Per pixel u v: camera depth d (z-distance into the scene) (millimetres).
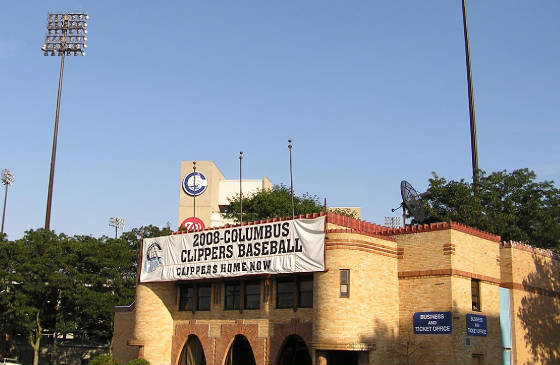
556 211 51594
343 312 33250
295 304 36438
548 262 44094
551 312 43219
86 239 68250
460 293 35312
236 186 103812
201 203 99625
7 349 67750
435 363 34438
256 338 38094
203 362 41812
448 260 35188
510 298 39750
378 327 34719
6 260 61344
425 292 35750
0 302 60562
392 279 36656
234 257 38969
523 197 53000
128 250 70312
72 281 62719
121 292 66250
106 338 70312
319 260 34469
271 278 38219
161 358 42938
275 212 82375
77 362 76500
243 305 39531
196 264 41156
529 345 40281
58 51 81125
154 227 77125
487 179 54719
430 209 53062
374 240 35656
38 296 62062
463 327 34969
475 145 57781
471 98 59188
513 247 40500
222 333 40219
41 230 64938
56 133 79062
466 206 51594
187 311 42906
